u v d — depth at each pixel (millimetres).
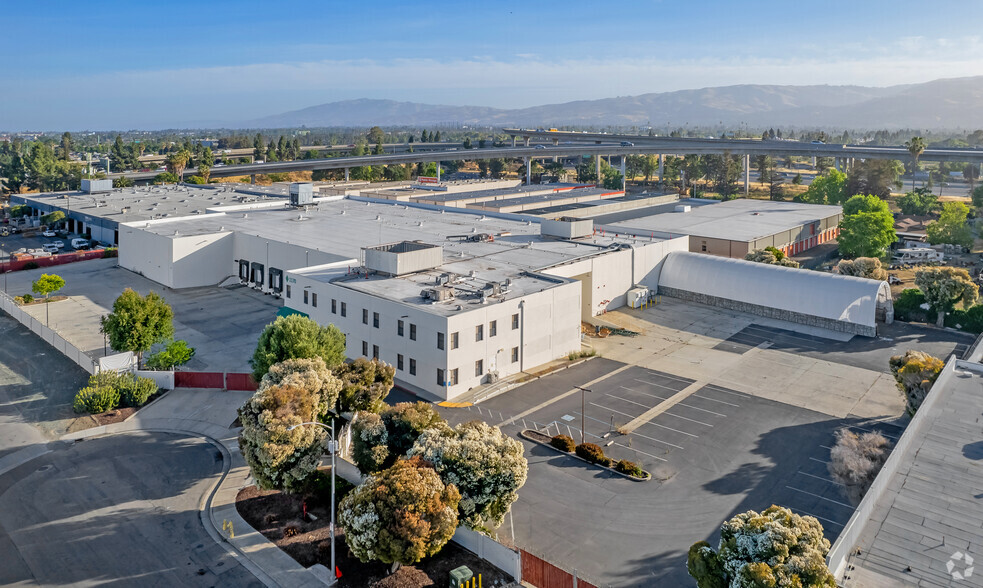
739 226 144000
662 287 108938
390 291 77875
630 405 67375
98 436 60469
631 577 41625
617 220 153000
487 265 91562
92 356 79438
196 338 86812
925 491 41594
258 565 42438
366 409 55594
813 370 76812
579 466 55344
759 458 56375
